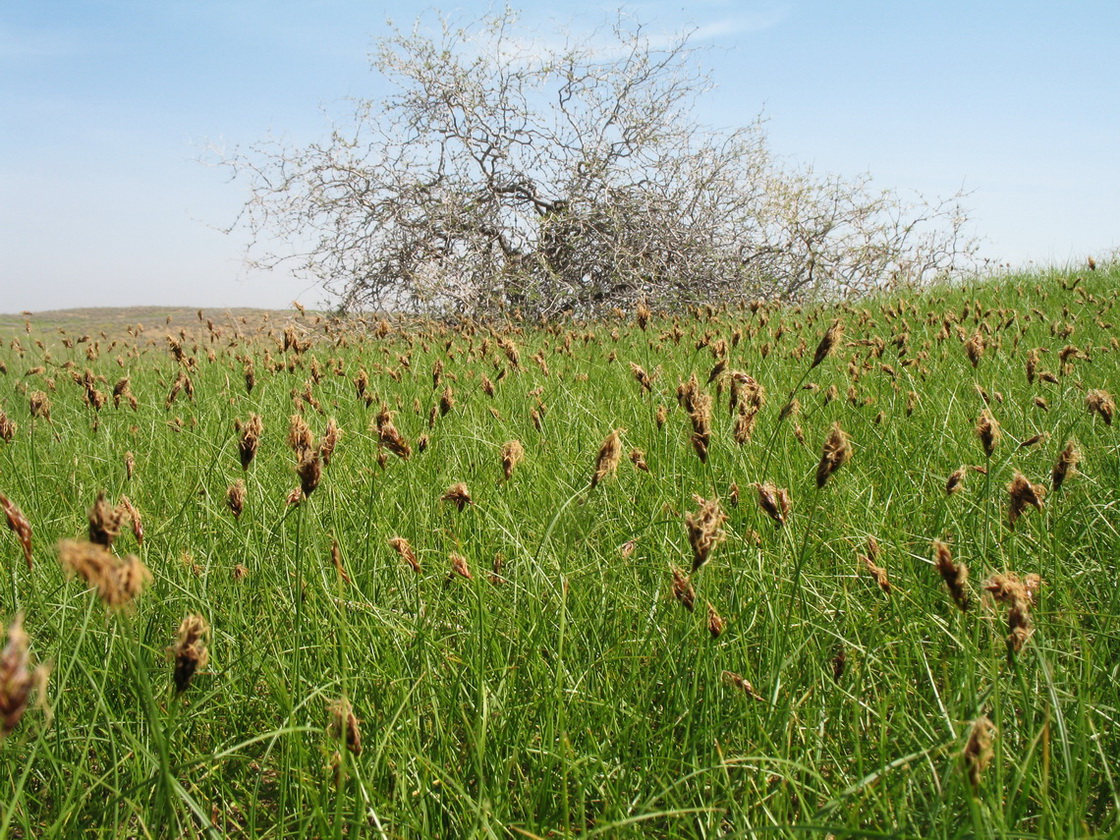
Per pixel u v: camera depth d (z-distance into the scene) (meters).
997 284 12.19
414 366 7.12
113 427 4.98
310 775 1.93
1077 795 1.76
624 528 3.10
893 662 2.24
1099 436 3.83
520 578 2.62
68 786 1.97
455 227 15.66
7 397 7.19
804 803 1.65
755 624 2.46
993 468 3.14
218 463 3.71
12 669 0.85
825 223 16.69
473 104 15.37
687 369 5.97
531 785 1.90
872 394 5.00
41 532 3.10
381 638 2.34
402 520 3.17
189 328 15.43
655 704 2.26
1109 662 2.19
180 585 2.67
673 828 1.73
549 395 5.30
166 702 2.14
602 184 16.28
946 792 1.66
